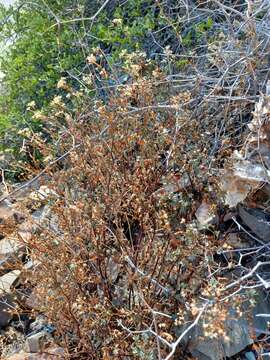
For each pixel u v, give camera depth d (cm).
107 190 232
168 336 186
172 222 233
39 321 245
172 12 369
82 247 224
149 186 241
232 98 243
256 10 276
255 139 225
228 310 203
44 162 301
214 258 235
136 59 307
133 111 251
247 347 212
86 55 378
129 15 383
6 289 265
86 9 404
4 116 397
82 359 220
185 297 211
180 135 253
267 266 231
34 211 301
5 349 254
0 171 352
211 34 320
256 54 259
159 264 223
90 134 276
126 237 243
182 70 310
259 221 224
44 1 387
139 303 209
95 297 224
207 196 240
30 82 389
